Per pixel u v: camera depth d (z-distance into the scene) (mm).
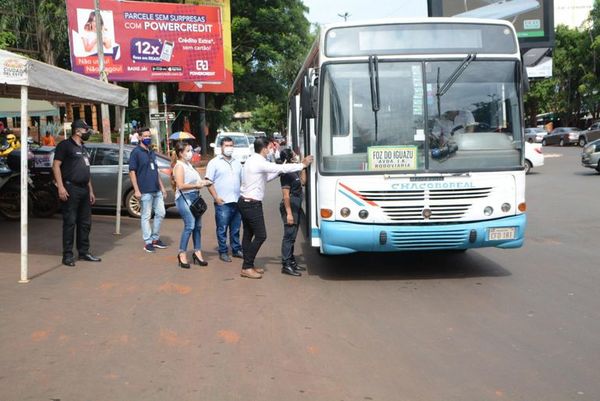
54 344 5113
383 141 6863
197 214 8281
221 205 8672
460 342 5113
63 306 6254
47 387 4234
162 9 27484
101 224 12141
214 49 28656
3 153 12305
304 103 6902
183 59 28125
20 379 4371
